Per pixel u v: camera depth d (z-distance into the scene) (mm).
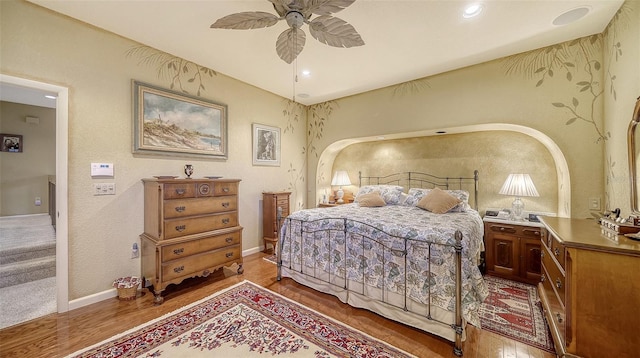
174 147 2945
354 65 3104
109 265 2482
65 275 2215
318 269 2566
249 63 3102
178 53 2867
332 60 2973
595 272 1362
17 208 4730
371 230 2236
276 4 1546
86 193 2334
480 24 2252
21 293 2521
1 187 4609
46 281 2795
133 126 2617
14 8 1976
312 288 2678
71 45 2236
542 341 1835
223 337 1881
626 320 1299
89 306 2318
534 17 2146
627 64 1910
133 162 2639
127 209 2602
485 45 2623
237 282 2885
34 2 2027
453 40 2523
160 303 2385
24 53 2014
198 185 2742
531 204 3285
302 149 4852
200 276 2963
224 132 3461
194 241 2676
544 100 2676
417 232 2027
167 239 2480
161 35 2502
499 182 3520
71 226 2252
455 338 1719
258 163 3984
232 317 2150
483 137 3633
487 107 3002
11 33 1964
